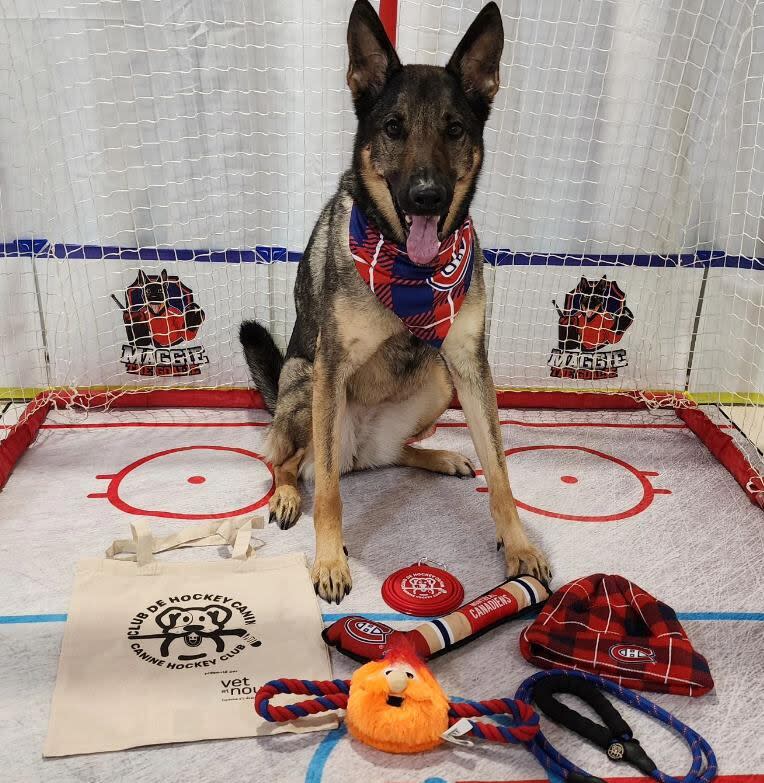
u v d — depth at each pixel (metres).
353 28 2.12
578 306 3.50
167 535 2.44
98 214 3.23
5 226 3.18
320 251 2.60
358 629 1.89
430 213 2.02
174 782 1.56
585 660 1.87
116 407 3.41
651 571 2.34
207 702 1.75
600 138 3.29
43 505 2.61
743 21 3.12
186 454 3.02
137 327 3.37
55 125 3.09
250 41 3.05
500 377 3.61
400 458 2.95
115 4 2.94
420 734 1.61
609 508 2.71
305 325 2.66
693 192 3.38
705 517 2.66
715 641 2.04
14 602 2.09
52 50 2.98
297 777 1.58
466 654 1.97
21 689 1.79
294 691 1.69
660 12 3.10
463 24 3.10
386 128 2.11
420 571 2.27
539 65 3.15
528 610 2.12
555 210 3.40
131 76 3.05
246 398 3.43
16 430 3.00
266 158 3.24
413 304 2.18
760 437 3.27
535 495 2.78
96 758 1.61
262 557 2.32
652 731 1.73
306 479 2.77
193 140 3.18
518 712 1.63
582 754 1.66
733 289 3.50
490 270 3.43
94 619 2.01
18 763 1.59
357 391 2.62
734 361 3.60
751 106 3.23
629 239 3.46
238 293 3.39
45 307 3.30
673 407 3.56
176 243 3.32
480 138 2.25
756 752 1.68
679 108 3.24
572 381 3.63
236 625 2.01
